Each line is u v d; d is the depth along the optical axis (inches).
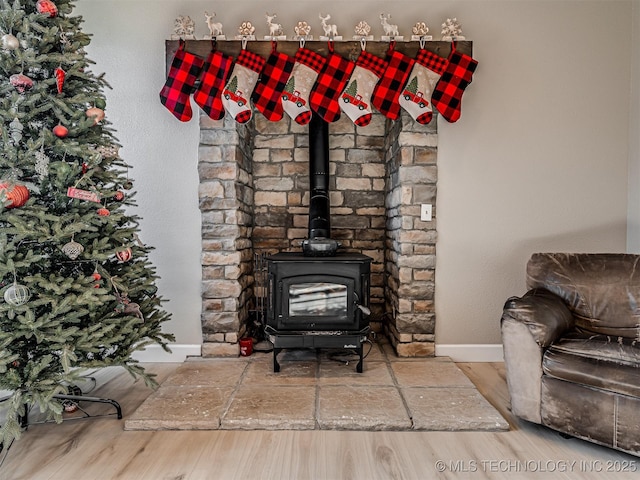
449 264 99.0
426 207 97.2
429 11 100.1
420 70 91.5
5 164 60.2
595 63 98.3
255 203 116.5
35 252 64.1
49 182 64.7
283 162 116.1
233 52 92.5
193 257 100.4
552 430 68.9
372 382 84.4
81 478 55.9
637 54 96.6
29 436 66.6
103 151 70.3
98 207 69.1
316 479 55.4
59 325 61.9
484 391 83.3
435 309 99.7
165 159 99.5
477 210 98.4
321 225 101.8
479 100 97.9
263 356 100.0
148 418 69.4
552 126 98.4
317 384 83.4
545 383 64.9
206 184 97.4
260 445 63.9
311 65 91.9
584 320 76.5
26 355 63.2
